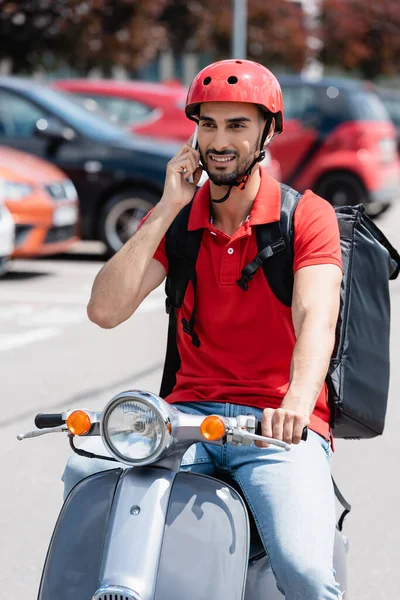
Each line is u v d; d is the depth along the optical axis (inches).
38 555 283.6
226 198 184.1
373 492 333.7
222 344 190.5
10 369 474.6
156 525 164.9
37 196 702.5
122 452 163.0
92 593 163.5
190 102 182.4
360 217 204.7
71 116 811.4
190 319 190.9
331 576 167.5
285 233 185.0
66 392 435.2
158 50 1844.2
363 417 200.4
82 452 178.4
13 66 1603.1
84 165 794.8
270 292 185.6
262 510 175.3
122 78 2178.9
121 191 796.0
